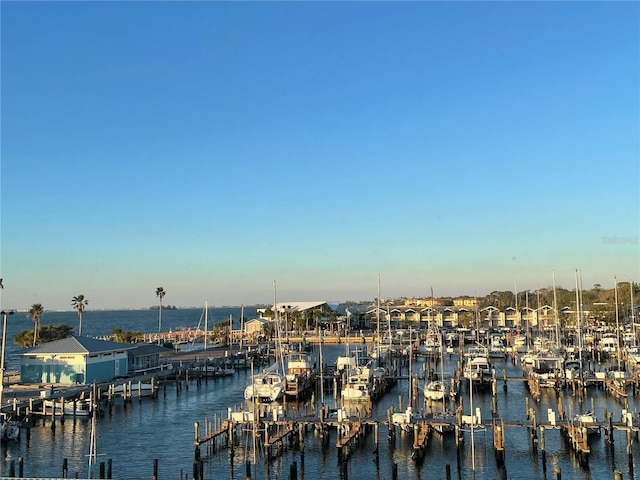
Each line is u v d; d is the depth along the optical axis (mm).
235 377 108875
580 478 48625
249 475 47188
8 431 61156
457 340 175125
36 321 143625
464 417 56469
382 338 170875
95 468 52438
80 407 73562
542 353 109125
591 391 86812
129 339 143625
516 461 52375
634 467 50562
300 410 75438
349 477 49312
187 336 199750
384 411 74500
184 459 54906
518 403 79312
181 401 83438
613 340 132250
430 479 48562
